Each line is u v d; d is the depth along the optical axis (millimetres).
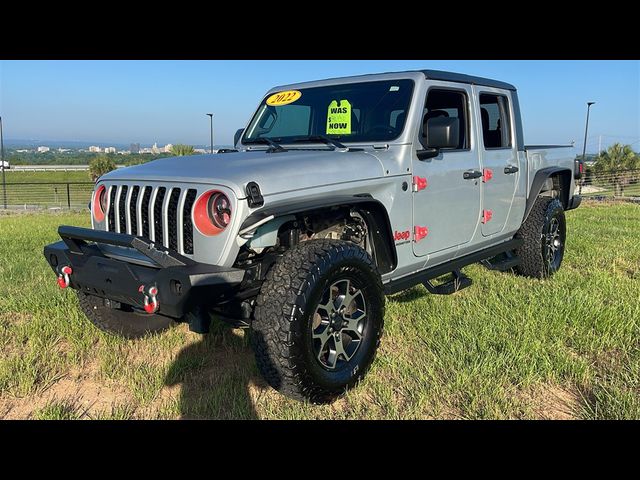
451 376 3355
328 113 4281
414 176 3904
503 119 5191
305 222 3402
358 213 3648
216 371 3607
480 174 4625
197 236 2990
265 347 2887
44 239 9148
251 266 3139
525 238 5641
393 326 4207
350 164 3506
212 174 3043
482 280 5598
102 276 3111
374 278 3332
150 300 2877
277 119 4590
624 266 6262
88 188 32531
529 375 3291
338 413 3049
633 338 3932
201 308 3049
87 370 3645
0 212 19938
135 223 3309
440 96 4434
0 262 6867
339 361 3246
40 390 3346
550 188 6312
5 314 4719
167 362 3727
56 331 4188
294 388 2938
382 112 4027
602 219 11102
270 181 3037
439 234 4246
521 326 4031
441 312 4430
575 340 3932
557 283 5359
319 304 3029
